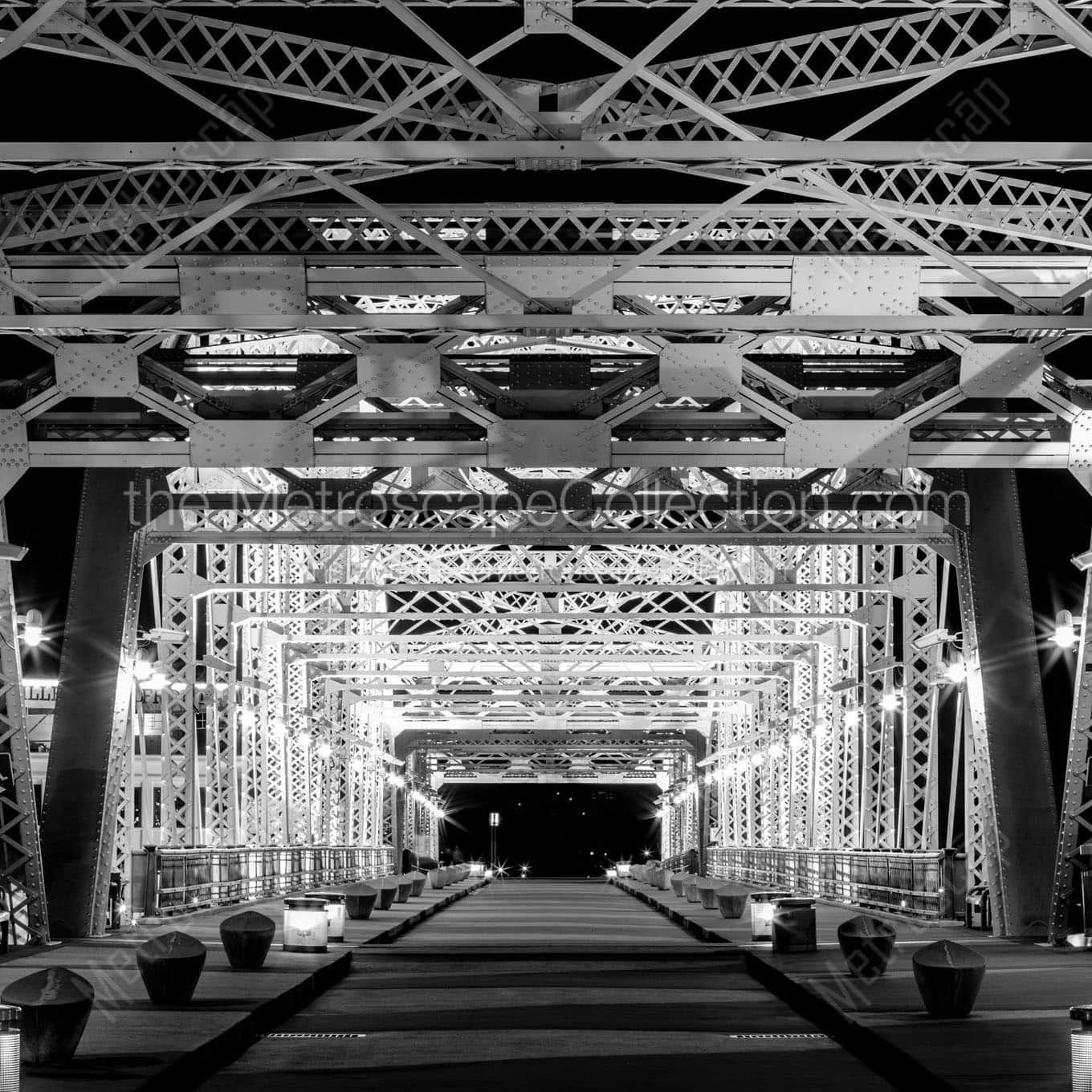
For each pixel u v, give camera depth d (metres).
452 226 18.81
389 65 14.77
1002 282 19.03
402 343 20.09
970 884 26.98
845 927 18.00
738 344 20.25
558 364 21.06
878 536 24.92
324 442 20.36
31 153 14.45
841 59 14.75
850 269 18.77
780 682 53.41
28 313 18.38
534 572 41.12
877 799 34.25
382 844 75.06
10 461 20.31
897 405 20.83
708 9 13.86
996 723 24.14
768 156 14.50
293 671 46.84
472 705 72.81
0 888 21.33
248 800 37.44
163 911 26.95
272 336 19.36
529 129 14.93
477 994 18.91
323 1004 17.56
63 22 13.93
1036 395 20.44
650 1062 12.86
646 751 100.81
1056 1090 9.71
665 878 62.44
